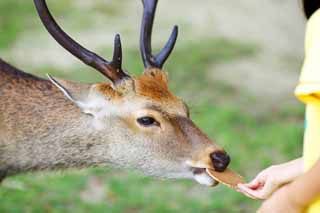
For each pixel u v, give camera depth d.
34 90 9.52
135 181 13.11
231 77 17.80
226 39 19.98
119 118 9.16
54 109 9.41
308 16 6.47
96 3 22.27
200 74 17.73
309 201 5.91
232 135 14.64
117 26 20.59
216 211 12.41
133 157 9.23
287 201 6.01
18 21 20.83
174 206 12.41
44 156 9.51
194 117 15.20
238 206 12.55
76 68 17.80
